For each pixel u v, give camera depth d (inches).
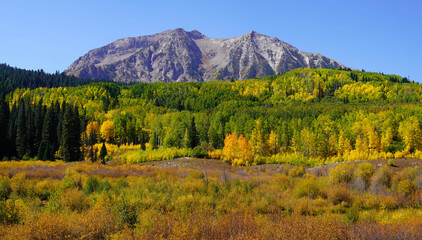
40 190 619.5
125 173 1040.8
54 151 2409.0
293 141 3142.2
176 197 605.3
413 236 382.0
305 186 812.0
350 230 373.1
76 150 2438.5
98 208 417.1
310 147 2876.5
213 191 720.3
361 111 4158.5
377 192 860.0
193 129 2883.9
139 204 502.9
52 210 435.5
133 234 327.6
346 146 2886.3
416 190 809.5
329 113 4466.0
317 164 2262.6
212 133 3228.3
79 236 323.3
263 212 596.7
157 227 347.9
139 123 4212.6
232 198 677.3
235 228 372.2
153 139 3213.6
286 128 3508.9
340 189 786.2
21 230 308.7
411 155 2151.8
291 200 695.1
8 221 366.0
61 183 679.7
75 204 493.4
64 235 318.7
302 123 3919.8
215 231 353.7
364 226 418.6
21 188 594.2
